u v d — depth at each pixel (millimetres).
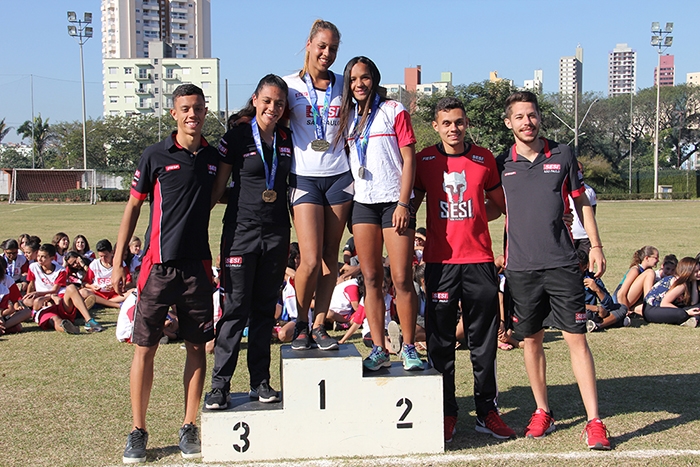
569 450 4551
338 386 4473
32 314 9359
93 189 55344
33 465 4426
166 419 5336
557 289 4852
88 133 84000
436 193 4879
